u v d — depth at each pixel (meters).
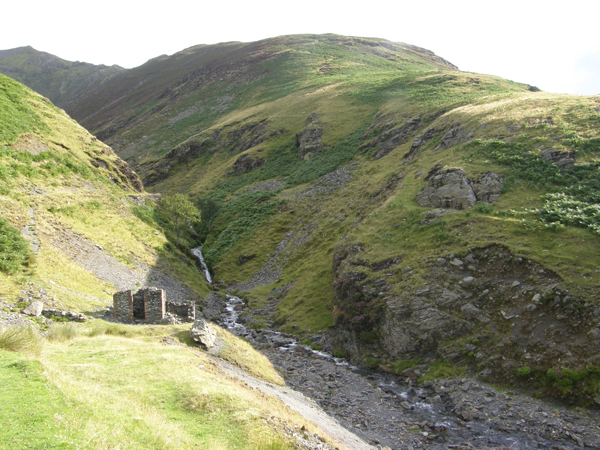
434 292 34.84
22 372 12.62
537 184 45.59
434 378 29.70
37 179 50.28
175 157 139.62
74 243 42.16
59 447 9.06
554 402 25.02
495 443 21.75
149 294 31.75
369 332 36.19
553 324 28.75
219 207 92.25
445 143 64.88
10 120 58.06
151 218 64.56
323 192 81.12
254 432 14.62
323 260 55.81
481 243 37.47
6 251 32.06
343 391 28.91
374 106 116.88
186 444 12.50
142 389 16.44
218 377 20.16
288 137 120.06
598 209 38.72
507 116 62.84
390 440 22.08
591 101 62.34
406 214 48.03
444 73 129.12
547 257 33.25
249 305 53.03
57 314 26.92
